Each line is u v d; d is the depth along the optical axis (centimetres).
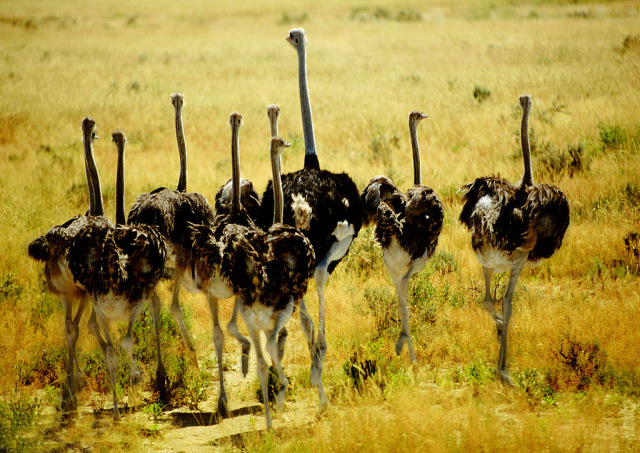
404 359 2581
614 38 11662
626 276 3155
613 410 2028
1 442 1952
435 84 9250
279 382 2102
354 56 13100
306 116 2875
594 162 4625
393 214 2466
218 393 2467
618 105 6222
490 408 2050
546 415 2028
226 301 3225
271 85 10225
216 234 2241
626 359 2303
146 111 8162
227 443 1972
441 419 1850
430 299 2980
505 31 14825
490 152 5406
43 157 5753
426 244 2517
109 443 1983
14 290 3128
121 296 2125
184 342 2633
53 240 2248
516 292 2998
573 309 2761
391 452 1775
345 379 2355
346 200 2469
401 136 6425
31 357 2589
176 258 2566
